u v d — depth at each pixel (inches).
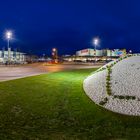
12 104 493.4
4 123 375.2
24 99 541.0
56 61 3550.7
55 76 1018.1
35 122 386.9
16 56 5128.0
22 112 440.5
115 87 567.2
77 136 327.6
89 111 454.0
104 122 393.4
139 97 496.4
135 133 341.4
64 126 370.9
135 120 403.9
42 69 1636.3
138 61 726.5
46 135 329.1
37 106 484.7
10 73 1226.0
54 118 410.6
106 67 792.9
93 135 332.5
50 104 502.0
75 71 1353.3
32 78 914.7
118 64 753.6
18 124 373.7
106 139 318.0
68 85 746.8
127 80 589.0
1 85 711.1
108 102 495.8
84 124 382.0
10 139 307.7
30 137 318.7
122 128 363.9
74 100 536.1
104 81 625.0
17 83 763.4
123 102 484.1
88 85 667.4
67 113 440.5
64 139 315.9
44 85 740.0
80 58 5300.2
